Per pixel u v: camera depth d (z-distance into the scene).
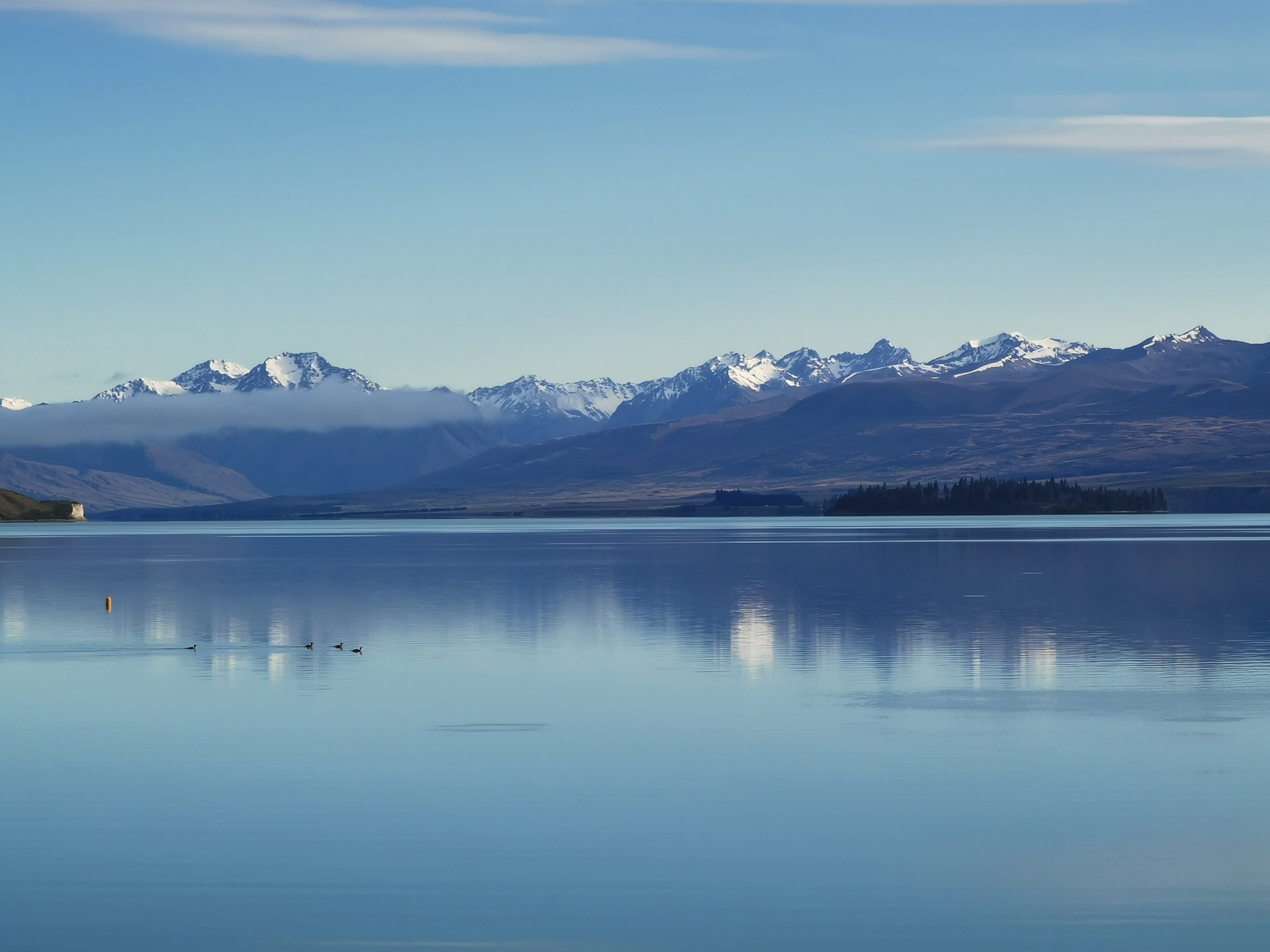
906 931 28.41
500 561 176.00
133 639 77.88
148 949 27.61
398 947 27.69
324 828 35.53
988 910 29.44
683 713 51.53
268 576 144.50
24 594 116.38
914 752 44.00
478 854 33.31
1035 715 50.41
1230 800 37.59
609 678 60.97
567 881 31.41
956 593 108.19
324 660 68.00
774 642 74.06
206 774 41.47
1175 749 44.06
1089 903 29.80
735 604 99.00
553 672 63.12
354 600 107.31
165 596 112.38
